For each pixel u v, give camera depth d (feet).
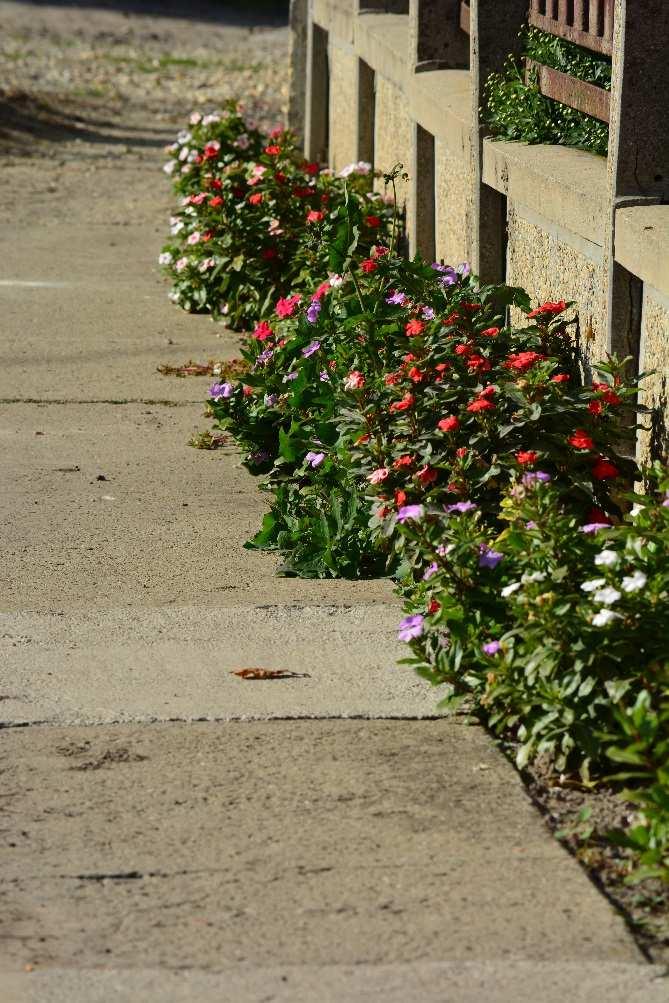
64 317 60.85
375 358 39.75
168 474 42.57
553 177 37.37
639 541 25.39
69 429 46.83
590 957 19.75
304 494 37.81
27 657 29.78
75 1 236.02
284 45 195.83
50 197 89.04
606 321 33.63
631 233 31.65
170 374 53.36
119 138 117.08
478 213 45.11
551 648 24.81
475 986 19.08
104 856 22.48
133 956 19.89
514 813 23.73
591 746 24.54
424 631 27.99
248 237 59.47
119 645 30.42
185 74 161.58
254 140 69.56
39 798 24.26
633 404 32.71
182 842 22.88
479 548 27.48
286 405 42.04
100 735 26.45
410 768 25.21
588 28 38.68
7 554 35.96
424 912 20.86
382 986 19.11
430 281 42.55
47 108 125.90
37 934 20.47
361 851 22.56
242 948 20.02
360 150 72.54
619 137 32.50
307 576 34.91
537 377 33.81
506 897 21.25
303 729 26.66
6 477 41.96
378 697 27.96
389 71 62.75
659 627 24.63
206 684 28.55
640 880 21.48
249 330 59.67
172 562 35.55
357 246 54.95
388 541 34.01
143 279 68.13
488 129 44.65
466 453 33.09
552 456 33.17
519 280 42.80
